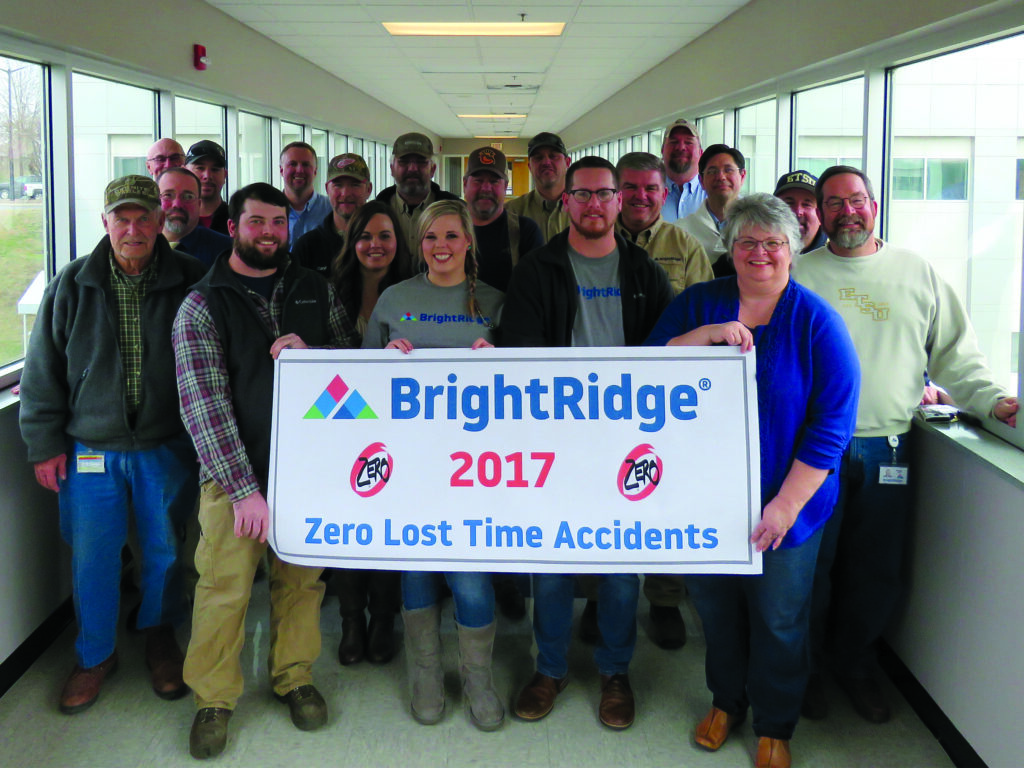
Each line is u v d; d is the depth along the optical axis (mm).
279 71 8258
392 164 3574
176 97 5859
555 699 2557
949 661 2316
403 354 2248
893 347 2385
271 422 2293
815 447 1998
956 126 3336
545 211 4082
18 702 2525
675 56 8562
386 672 2740
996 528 2064
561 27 7285
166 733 2375
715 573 2129
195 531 3047
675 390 2143
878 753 2307
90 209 4297
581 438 2191
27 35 3680
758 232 1983
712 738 2307
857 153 4250
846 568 2518
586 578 2855
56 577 2945
